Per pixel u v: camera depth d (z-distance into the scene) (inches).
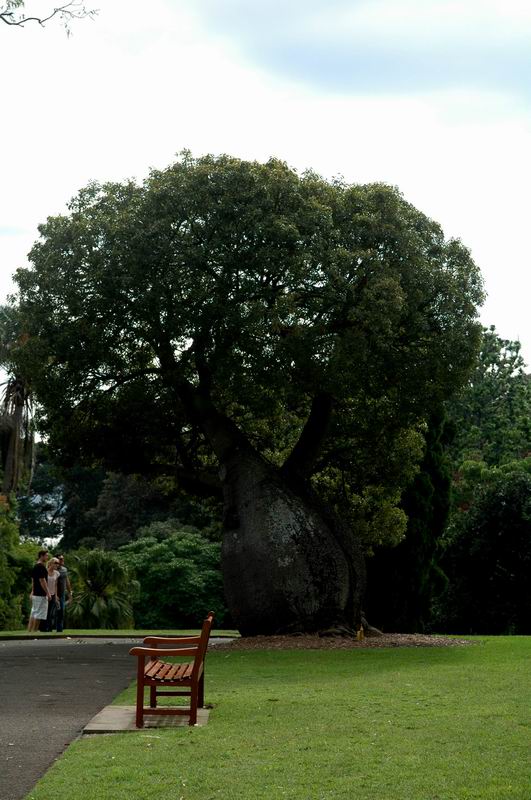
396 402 975.6
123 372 986.7
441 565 1691.7
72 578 1620.3
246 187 897.5
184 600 1884.8
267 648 802.2
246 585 899.4
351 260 889.5
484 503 1669.5
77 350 914.1
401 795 269.6
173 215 895.1
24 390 1545.3
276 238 872.3
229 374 873.5
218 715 422.0
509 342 2245.3
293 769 305.1
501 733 362.6
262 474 928.3
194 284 871.1
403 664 661.9
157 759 321.4
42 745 353.7
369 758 319.6
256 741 353.7
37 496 3053.6
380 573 1409.9
